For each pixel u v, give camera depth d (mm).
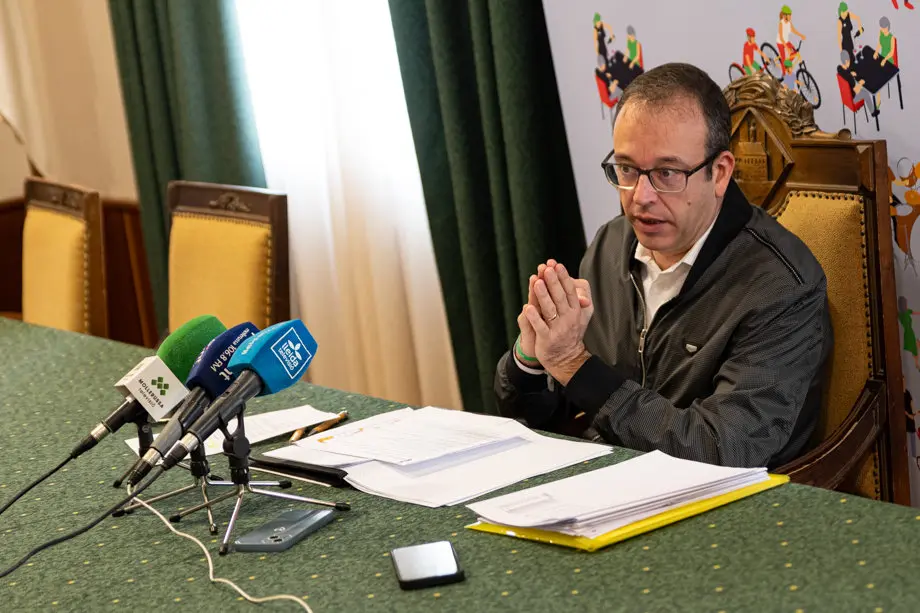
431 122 2891
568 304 1621
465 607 1032
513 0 2551
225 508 1356
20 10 4129
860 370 1769
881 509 1143
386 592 1079
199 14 3414
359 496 1364
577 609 1004
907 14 1902
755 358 1649
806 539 1094
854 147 1748
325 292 3504
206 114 3498
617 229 2008
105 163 4145
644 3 2277
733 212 1747
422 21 2840
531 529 1180
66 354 2289
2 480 1538
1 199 4297
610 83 2395
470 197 2832
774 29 2094
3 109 4219
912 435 2131
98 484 1488
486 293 2885
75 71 4094
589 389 1624
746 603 978
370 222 3205
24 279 3125
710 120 1676
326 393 1873
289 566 1163
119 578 1174
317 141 3381
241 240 2516
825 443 1717
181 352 1420
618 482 1263
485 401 2938
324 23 3129
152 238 3822
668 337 1808
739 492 1229
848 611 943
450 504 1298
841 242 1771
